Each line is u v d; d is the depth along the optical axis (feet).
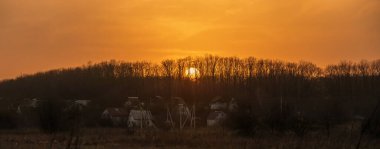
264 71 457.68
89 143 168.14
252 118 206.18
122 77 480.64
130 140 183.11
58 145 123.44
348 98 261.24
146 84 454.81
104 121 285.43
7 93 453.99
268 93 362.74
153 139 185.16
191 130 234.99
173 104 322.55
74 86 453.99
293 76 427.33
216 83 453.99
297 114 211.61
